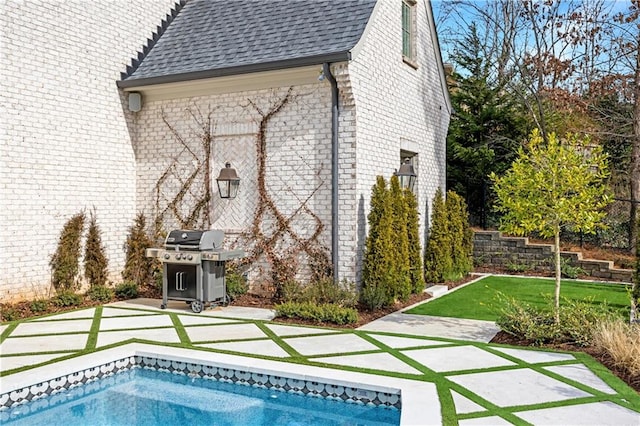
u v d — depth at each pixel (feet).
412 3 36.47
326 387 16.40
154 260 34.01
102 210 32.50
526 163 21.76
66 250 29.94
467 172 51.08
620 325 19.27
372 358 18.42
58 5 29.68
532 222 20.77
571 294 32.32
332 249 28.37
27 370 17.16
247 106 30.94
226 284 29.50
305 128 29.30
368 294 26.84
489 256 45.03
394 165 32.96
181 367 18.88
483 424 12.79
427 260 36.50
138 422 15.35
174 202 33.50
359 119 28.37
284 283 29.12
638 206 42.98
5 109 27.04
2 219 26.94
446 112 43.04
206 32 34.40
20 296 27.81
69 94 30.35
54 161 29.55
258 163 30.60
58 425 15.11
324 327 23.72
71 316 26.32
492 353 19.08
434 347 19.90
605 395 14.79
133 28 34.35
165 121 33.68
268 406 16.51
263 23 32.55
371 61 29.81
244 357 18.60
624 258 41.42
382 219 27.45
